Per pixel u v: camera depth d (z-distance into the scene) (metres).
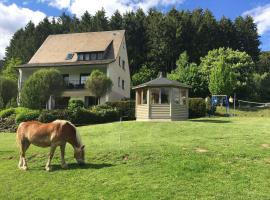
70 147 16.47
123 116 32.50
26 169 13.58
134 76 60.50
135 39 70.88
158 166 12.70
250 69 57.00
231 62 57.56
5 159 15.58
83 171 12.76
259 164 12.68
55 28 78.25
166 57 68.25
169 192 10.39
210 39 70.62
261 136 17.56
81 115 28.89
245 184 10.88
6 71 65.50
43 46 48.91
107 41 47.28
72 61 44.84
